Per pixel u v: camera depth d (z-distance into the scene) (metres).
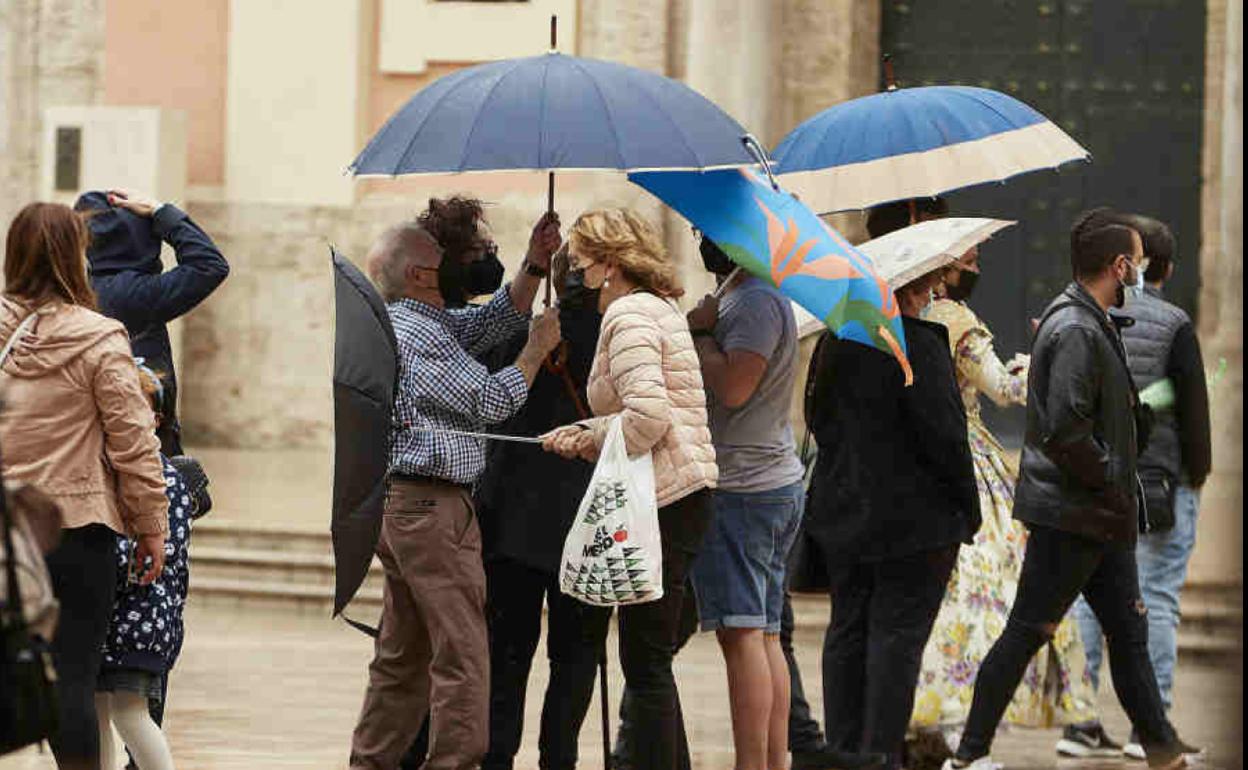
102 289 16.94
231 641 26.59
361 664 25.14
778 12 36.94
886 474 17.28
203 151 41.22
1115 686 18.36
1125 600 18.16
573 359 16.88
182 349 41.50
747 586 16.97
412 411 15.98
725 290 17.12
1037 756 20.11
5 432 14.48
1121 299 17.88
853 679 17.88
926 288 17.70
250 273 41.25
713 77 36.47
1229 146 36.81
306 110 40.84
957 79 40.03
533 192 39.88
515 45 39.81
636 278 15.73
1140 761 19.91
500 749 17.20
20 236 14.74
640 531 15.20
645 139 15.20
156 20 41.25
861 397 17.31
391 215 40.62
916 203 19.12
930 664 19.06
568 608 17.06
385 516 16.08
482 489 16.94
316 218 40.84
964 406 18.38
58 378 14.57
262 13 40.88
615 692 23.33
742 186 15.90
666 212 37.88
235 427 41.50
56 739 14.39
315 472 37.94
